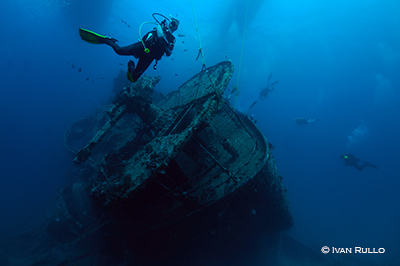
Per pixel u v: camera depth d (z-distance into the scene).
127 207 7.77
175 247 9.97
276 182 10.60
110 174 10.50
